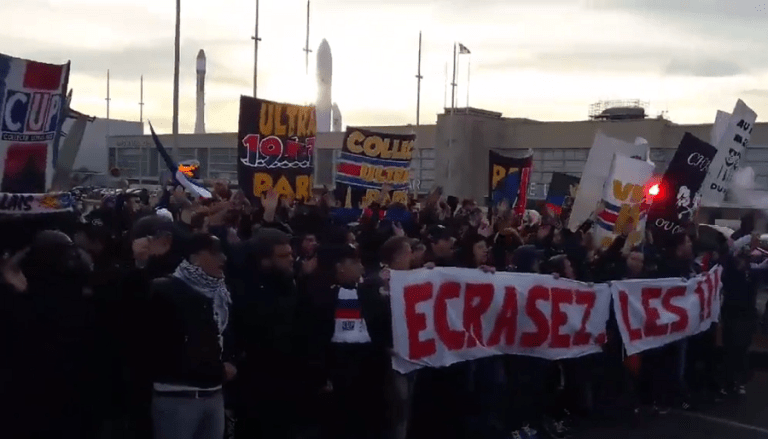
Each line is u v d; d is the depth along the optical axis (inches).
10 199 198.5
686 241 343.3
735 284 357.7
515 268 299.7
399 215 422.6
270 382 217.2
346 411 237.6
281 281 217.3
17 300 179.3
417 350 244.8
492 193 509.7
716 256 361.7
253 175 368.2
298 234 315.3
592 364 306.0
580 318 292.5
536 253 300.7
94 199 821.2
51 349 182.2
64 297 185.5
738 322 357.4
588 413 309.0
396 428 244.1
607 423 313.0
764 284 457.4
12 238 203.9
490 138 1727.4
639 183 364.5
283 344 215.9
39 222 213.9
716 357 359.3
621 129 1574.8
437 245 279.7
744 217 442.0
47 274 184.1
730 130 421.4
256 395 217.0
